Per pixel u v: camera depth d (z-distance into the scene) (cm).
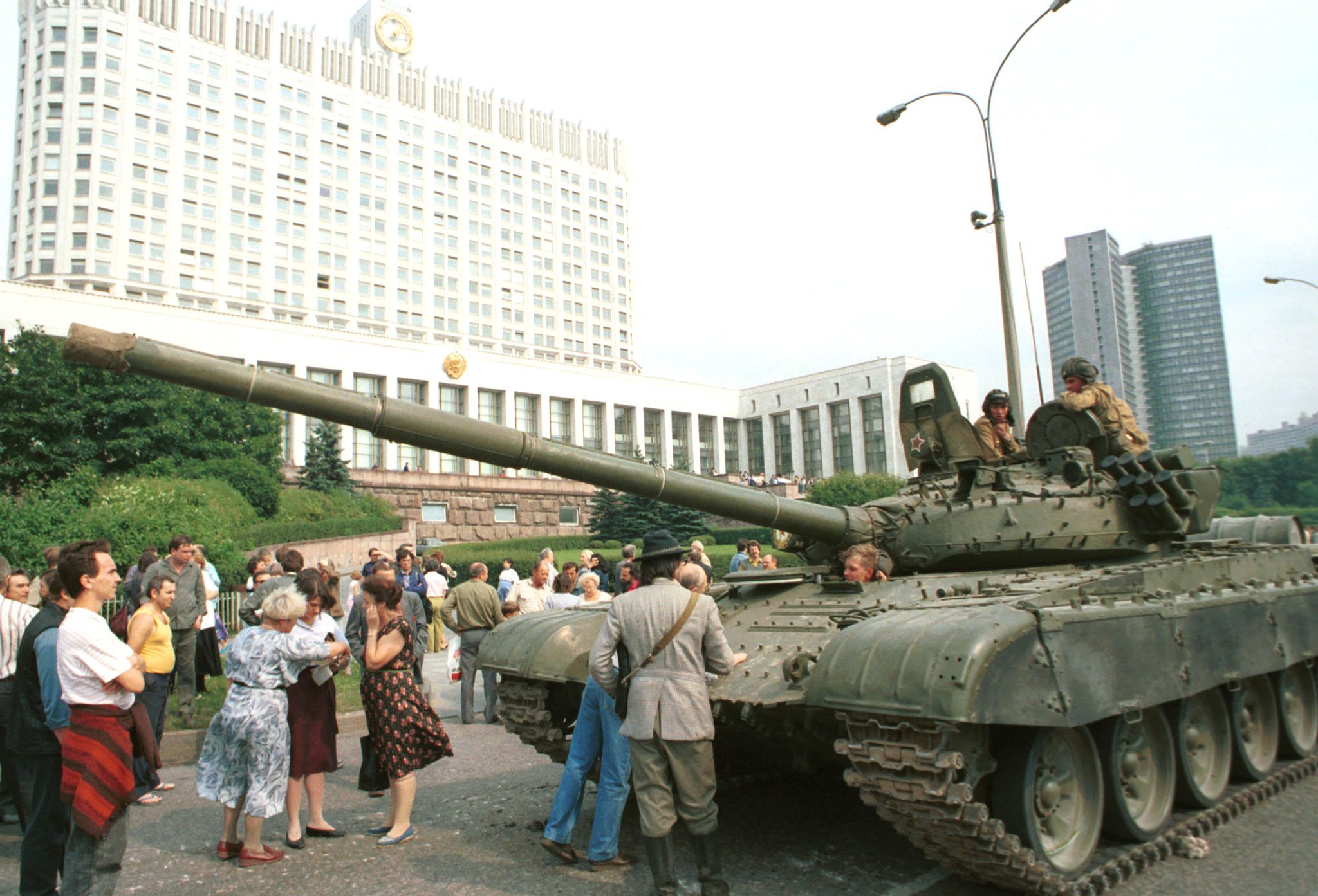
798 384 7525
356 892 588
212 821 762
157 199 7131
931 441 907
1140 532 798
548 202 9912
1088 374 866
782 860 623
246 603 996
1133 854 580
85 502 2802
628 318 10650
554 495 6016
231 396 550
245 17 7738
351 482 5003
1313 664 888
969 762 481
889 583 707
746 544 1605
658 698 531
